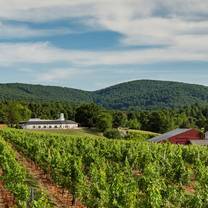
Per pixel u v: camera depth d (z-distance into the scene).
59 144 57.00
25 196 26.19
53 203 29.75
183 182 38.97
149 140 91.00
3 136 76.56
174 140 84.81
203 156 52.75
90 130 136.12
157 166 41.34
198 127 154.12
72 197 32.38
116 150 50.53
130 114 156.75
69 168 33.00
